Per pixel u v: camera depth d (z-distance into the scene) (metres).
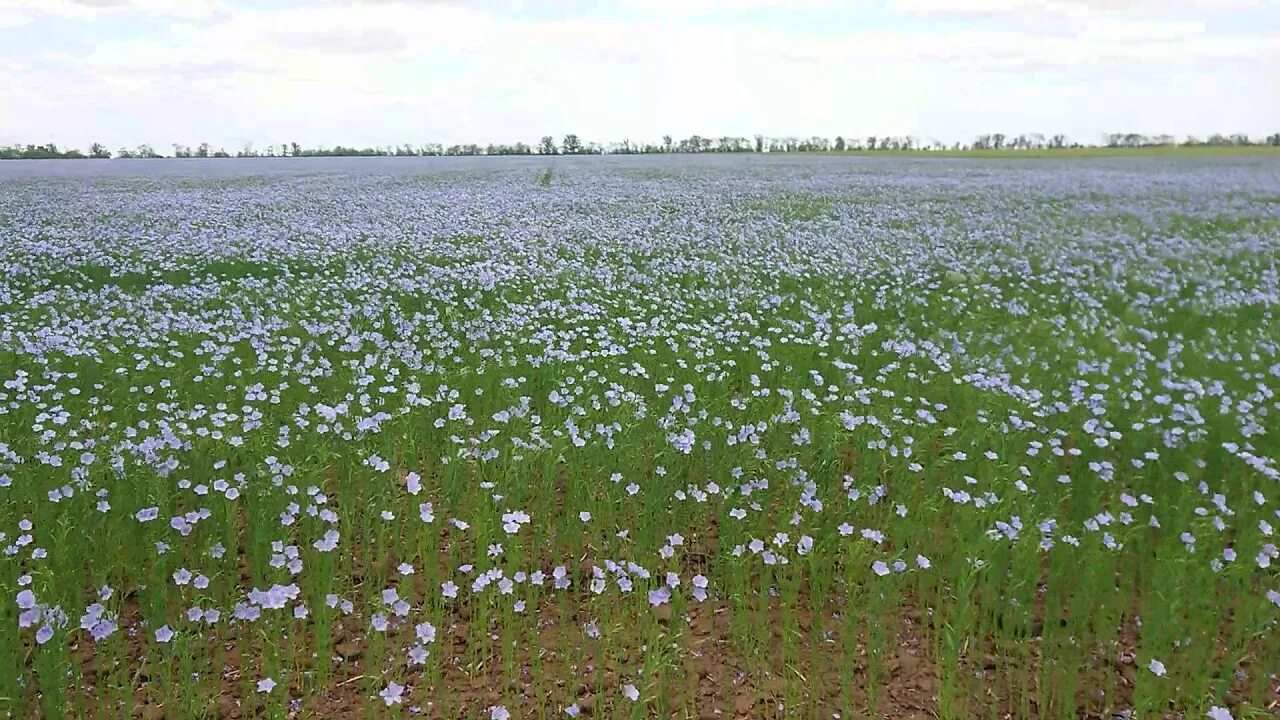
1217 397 7.70
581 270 13.62
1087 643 4.52
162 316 10.00
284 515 4.83
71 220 19.64
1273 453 6.57
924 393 7.98
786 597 4.75
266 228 18.36
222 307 11.15
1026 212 21.92
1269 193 26.41
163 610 4.46
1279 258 15.52
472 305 11.41
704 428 6.65
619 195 26.41
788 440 6.73
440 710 4.02
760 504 5.77
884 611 4.58
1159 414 7.39
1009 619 4.56
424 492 5.90
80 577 4.79
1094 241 17.12
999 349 9.41
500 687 4.20
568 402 7.19
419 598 4.91
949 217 20.97
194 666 4.29
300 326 9.80
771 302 11.40
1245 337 9.79
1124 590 4.84
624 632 4.60
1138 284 13.23
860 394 7.35
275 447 6.23
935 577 5.03
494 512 5.36
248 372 8.13
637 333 9.66
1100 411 6.94
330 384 7.95
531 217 20.75
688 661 4.39
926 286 13.17
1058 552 5.03
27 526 4.72
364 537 5.13
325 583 4.67
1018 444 6.61
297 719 3.96
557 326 10.34
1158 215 21.20
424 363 8.63
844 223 19.84
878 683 4.29
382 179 33.91
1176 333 10.31
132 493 5.40
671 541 4.79
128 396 7.42
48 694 3.80
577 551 5.14
